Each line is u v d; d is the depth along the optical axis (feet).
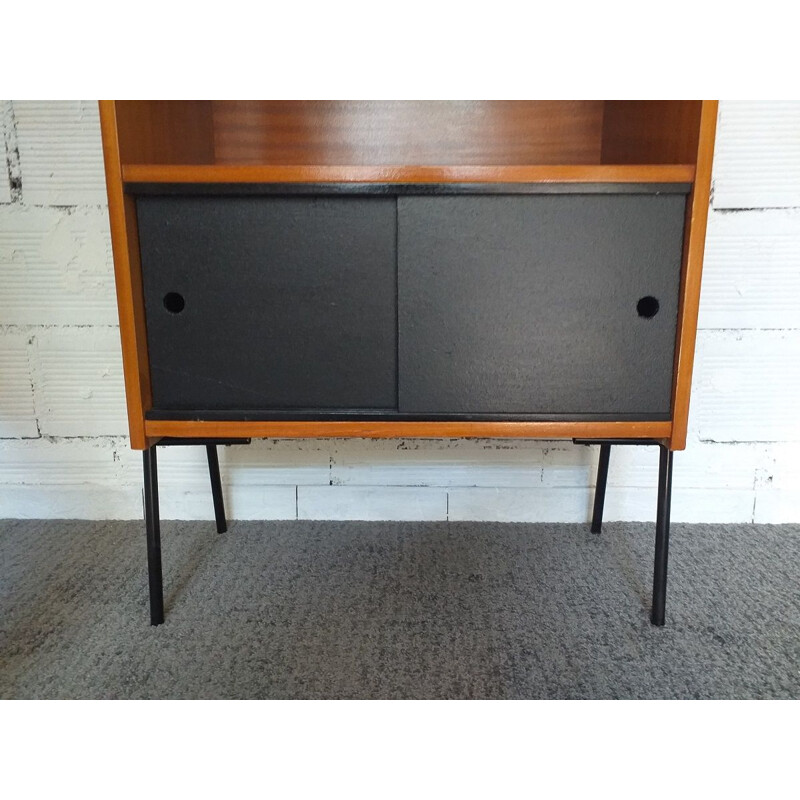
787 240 3.54
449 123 3.50
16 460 3.92
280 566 3.36
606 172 2.40
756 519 3.90
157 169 2.42
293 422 2.60
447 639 2.72
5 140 3.52
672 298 2.51
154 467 2.75
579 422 2.59
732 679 2.47
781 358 3.68
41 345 3.76
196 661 2.57
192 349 2.58
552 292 2.50
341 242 2.49
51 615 2.90
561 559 3.43
